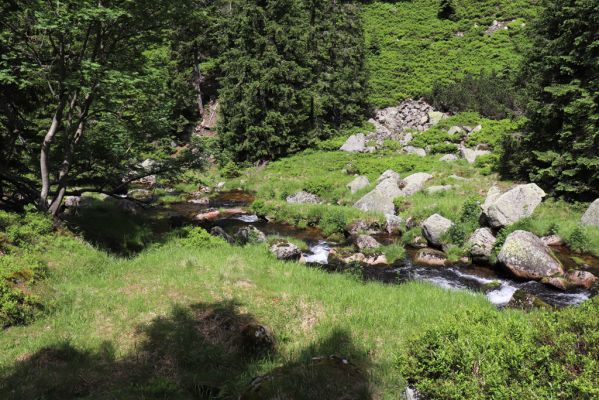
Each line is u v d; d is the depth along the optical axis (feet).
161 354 25.80
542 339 17.81
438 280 52.06
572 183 71.92
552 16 78.02
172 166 60.80
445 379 18.34
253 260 44.60
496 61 159.84
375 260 59.41
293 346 27.61
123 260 42.91
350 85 146.20
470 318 22.77
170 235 59.00
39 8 40.93
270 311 31.68
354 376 21.57
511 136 87.61
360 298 34.83
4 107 49.73
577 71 75.46
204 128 156.35
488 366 17.03
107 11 39.55
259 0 139.33
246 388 20.88
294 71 134.41
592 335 15.96
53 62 47.85
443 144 116.67
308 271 43.01
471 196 79.36
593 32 71.10
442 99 143.54
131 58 51.52
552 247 58.54
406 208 80.07
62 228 44.86
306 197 98.22
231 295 33.68
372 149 127.13
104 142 57.00
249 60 133.39
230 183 117.29
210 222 81.30
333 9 155.22
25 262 34.22
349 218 77.77
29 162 56.34
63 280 35.35
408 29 203.21
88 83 44.83
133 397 20.48
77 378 22.66
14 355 24.57
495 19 188.65
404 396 20.49
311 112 144.15
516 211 63.62
